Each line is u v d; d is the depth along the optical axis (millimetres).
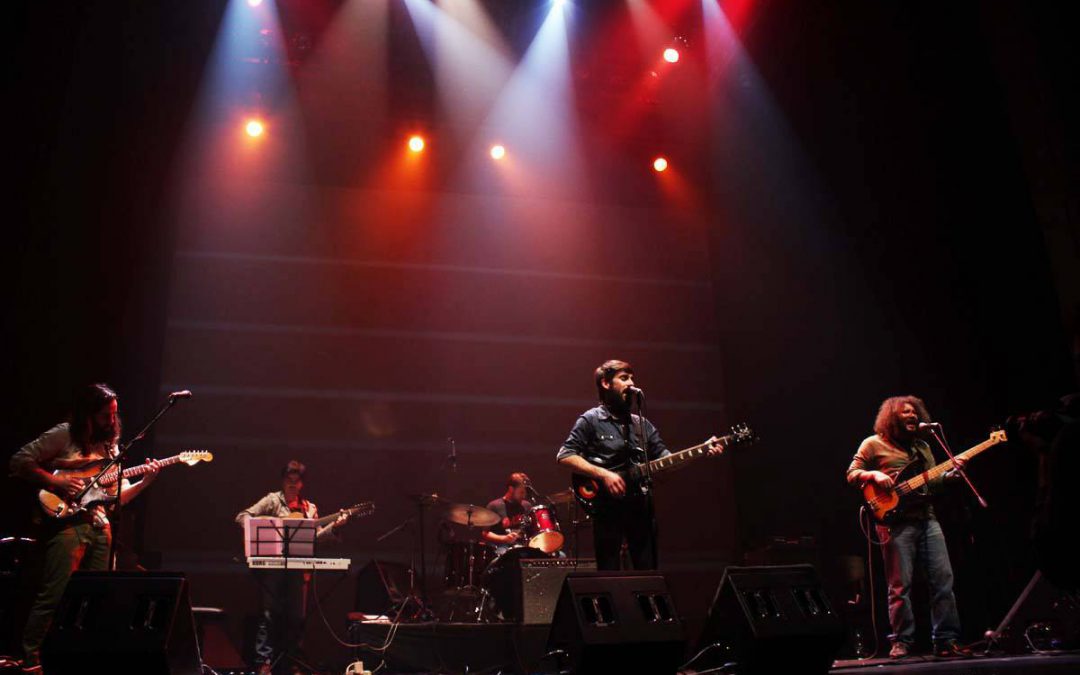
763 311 9070
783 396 8773
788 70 8578
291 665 6352
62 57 6801
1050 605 5062
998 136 6594
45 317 6621
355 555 8016
